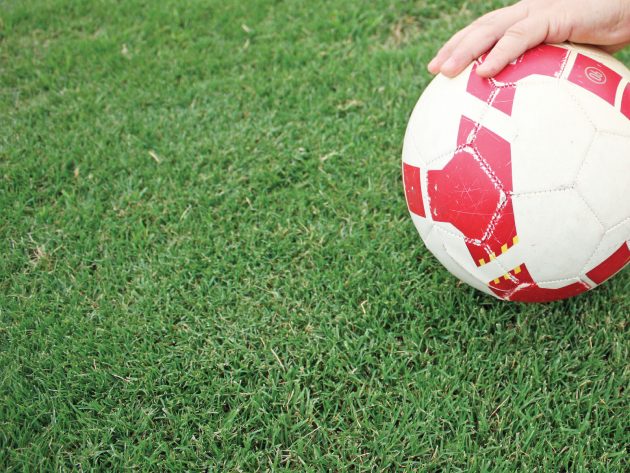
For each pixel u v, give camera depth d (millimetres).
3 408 768
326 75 1091
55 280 869
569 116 663
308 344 802
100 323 829
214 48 1185
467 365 781
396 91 1052
